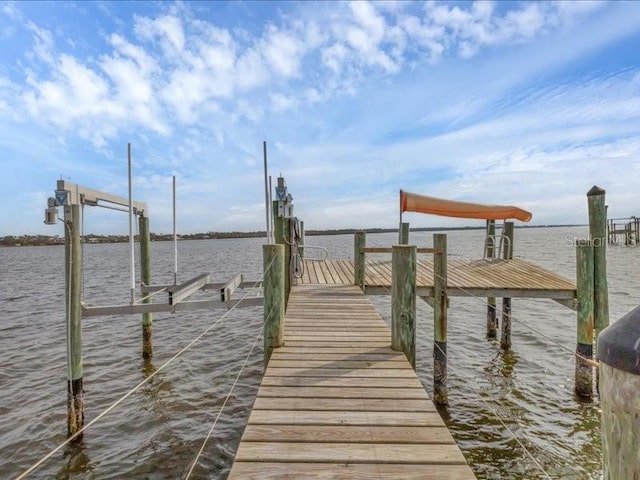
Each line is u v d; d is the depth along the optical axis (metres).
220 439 5.63
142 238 9.54
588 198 7.11
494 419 6.14
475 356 8.98
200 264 34.53
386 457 2.41
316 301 6.88
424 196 11.46
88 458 5.17
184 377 7.85
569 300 7.10
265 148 7.48
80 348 5.79
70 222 5.71
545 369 8.08
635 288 17.22
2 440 5.53
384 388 3.43
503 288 7.20
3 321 12.52
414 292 4.41
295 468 2.30
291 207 8.03
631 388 1.25
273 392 3.34
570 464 5.01
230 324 12.37
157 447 5.43
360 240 8.25
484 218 11.98
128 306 6.32
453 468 2.30
